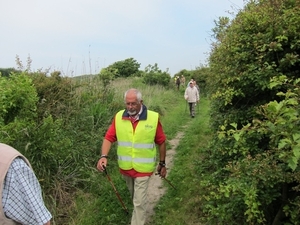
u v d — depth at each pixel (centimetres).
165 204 539
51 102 664
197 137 932
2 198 196
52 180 522
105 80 969
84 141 664
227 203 390
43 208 209
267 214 364
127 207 527
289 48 421
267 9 439
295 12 407
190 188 573
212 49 615
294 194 339
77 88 808
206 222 456
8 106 462
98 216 496
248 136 392
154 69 2606
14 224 203
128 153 454
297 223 308
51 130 496
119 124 463
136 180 451
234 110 474
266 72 405
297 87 300
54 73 731
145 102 1436
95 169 626
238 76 435
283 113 250
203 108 1680
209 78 625
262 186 331
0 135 430
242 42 452
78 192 550
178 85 2578
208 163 640
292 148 233
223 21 595
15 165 201
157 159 792
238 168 340
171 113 1498
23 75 499
